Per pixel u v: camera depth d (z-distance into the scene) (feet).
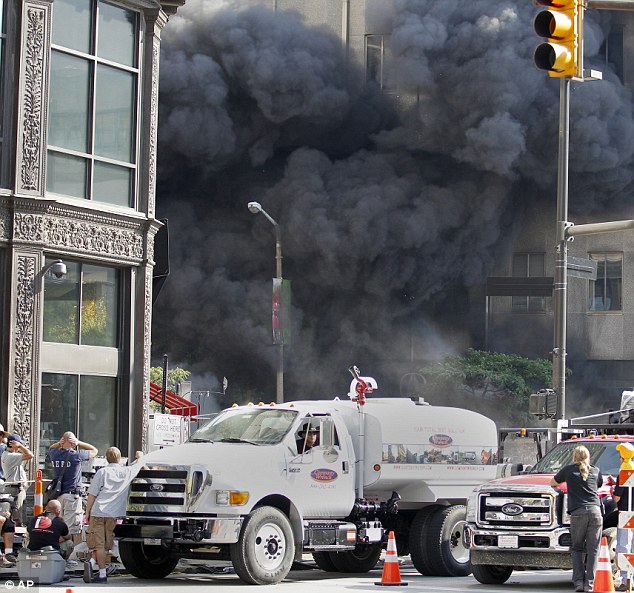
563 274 82.17
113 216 87.20
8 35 81.76
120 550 62.59
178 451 60.03
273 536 59.11
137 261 89.71
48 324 83.92
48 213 82.58
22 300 80.94
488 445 69.51
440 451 67.36
